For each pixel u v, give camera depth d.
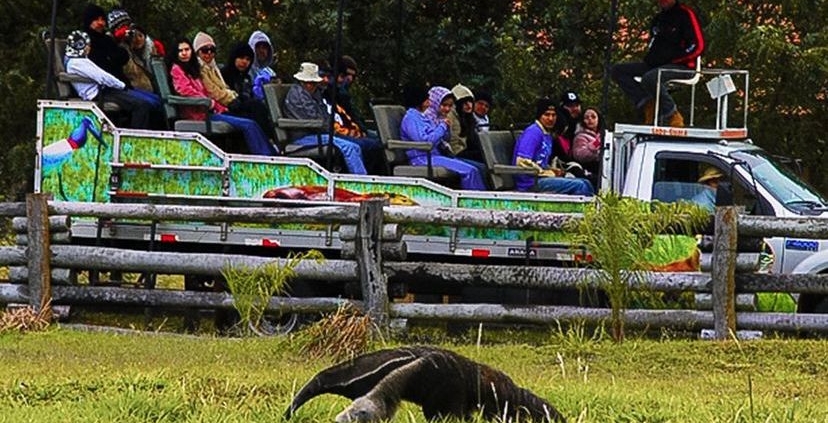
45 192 32.00
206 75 32.59
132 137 31.77
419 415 17.45
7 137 46.66
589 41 47.75
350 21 47.19
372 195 31.27
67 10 46.50
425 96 32.78
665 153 31.41
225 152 32.25
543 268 29.78
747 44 43.94
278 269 29.69
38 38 45.12
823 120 46.56
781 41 43.94
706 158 31.20
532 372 25.11
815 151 46.53
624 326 29.34
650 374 25.73
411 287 31.88
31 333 30.16
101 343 28.89
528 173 31.75
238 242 31.66
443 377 16.67
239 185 31.62
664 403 20.11
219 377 22.38
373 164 33.16
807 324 29.11
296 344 27.52
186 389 20.58
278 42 47.06
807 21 46.06
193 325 32.31
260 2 49.22
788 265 30.48
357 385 16.61
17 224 31.62
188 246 32.22
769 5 46.09
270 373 23.67
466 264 31.16
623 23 46.81
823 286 29.14
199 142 31.58
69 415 18.33
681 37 33.06
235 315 31.91
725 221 29.12
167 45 47.03
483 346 28.48
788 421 18.83
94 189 31.94
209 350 27.92
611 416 18.88
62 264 31.52
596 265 29.00
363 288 30.02
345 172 31.92
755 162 31.39
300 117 32.16
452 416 16.72
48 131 31.95
